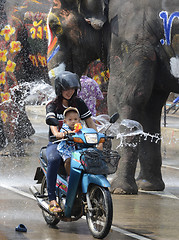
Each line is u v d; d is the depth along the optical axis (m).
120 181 15.13
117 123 15.35
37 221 11.74
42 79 25.42
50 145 11.02
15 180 16.92
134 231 10.92
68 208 10.57
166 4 14.63
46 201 11.29
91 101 16.77
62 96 11.00
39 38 24.83
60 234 10.68
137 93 14.90
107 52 15.96
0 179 17.09
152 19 14.73
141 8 14.91
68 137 10.27
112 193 15.12
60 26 16.78
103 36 16.11
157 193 15.47
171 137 29.19
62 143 10.77
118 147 15.23
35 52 25.08
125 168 15.10
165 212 12.73
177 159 23.03
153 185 15.93
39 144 26.80
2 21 24.06
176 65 14.56
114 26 15.30
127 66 14.99
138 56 14.81
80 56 16.95
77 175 10.34
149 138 16.31
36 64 25.19
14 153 22.70
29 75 25.44
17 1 25.61
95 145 10.62
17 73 24.12
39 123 38.78
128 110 15.09
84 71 17.39
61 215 10.77
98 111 22.47
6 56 23.91
